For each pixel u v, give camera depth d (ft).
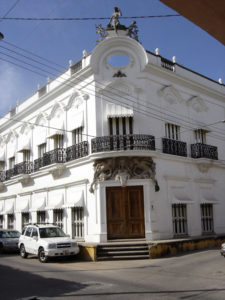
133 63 64.23
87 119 64.69
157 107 65.05
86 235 60.64
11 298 26.81
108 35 66.49
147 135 60.08
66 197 67.36
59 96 74.23
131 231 57.82
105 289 29.71
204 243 59.52
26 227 58.34
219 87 81.87
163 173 61.93
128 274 37.99
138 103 62.69
